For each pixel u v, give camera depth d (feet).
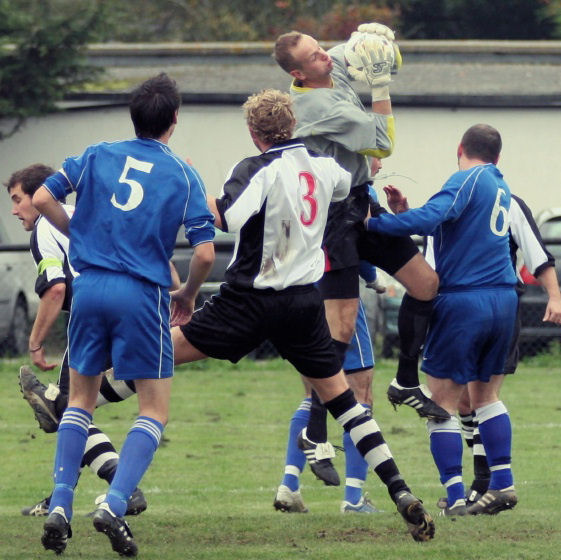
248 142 215.31
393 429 120.88
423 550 59.62
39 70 209.05
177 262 150.20
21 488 94.73
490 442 73.97
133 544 56.95
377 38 73.36
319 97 71.15
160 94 59.06
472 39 374.02
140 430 57.88
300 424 78.13
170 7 380.58
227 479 98.43
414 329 70.90
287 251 61.00
